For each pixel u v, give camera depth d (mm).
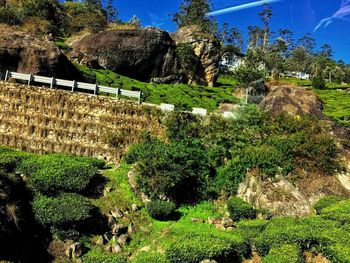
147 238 15570
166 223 16547
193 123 21922
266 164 18906
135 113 22188
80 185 16859
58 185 16438
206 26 70500
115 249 14734
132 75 39344
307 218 16094
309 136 20641
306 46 100188
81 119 21672
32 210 15102
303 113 24859
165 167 17938
